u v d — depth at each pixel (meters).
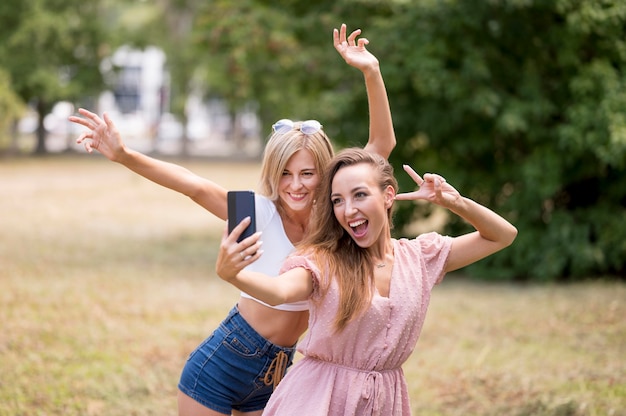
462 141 9.87
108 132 3.01
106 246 11.79
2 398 5.02
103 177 24.39
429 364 6.11
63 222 14.34
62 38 27.84
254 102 24.05
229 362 3.08
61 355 6.06
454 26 9.27
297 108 11.31
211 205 3.16
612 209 9.71
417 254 2.84
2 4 26.86
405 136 10.15
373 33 9.57
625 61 9.22
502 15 9.14
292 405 2.67
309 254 2.69
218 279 9.56
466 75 9.14
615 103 8.80
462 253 2.89
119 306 7.83
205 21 11.25
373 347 2.68
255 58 11.59
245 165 29.88
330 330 2.64
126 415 4.89
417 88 9.41
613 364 6.01
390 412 2.72
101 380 5.52
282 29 10.49
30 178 22.92
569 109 9.05
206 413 3.11
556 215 9.68
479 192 10.28
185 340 6.68
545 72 9.68
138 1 34.12
